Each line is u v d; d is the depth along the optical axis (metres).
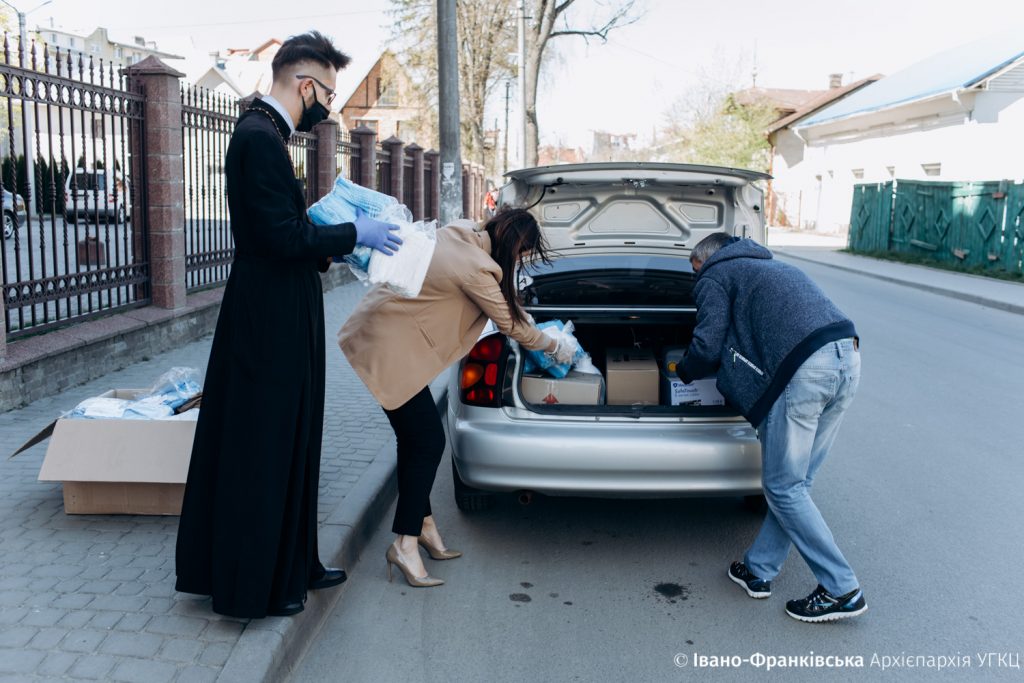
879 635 3.54
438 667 3.27
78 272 6.82
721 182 4.72
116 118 7.75
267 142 2.97
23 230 10.66
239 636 3.08
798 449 3.54
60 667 2.84
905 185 21.53
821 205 36.09
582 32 29.86
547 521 4.79
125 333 7.23
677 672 3.25
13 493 4.37
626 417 3.99
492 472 3.96
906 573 4.11
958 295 14.78
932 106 26.31
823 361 3.45
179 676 2.82
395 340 3.63
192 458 3.20
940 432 6.54
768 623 3.65
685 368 3.81
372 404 6.51
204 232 8.94
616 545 4.46
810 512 3.58
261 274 3.07
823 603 3.62
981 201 18.05
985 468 5.69
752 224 5.02
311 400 3.21
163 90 7.74
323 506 4.37
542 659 3.34
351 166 13.82
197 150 8.70
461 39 34.28
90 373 6.74
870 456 5.93
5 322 5.82
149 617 3.19
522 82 28.86
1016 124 23.45
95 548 3.77
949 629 3.59
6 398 5.78
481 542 4.49
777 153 43.88
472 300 3.70
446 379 7.52
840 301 14.20
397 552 3.92
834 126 34.44
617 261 5.27
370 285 3.40
